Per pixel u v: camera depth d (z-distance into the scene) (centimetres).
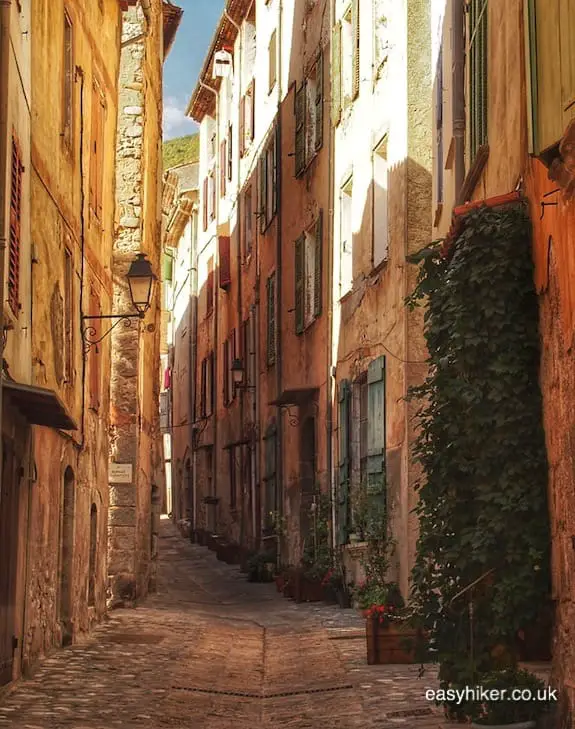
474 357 944
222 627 1844
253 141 3269
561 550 828
